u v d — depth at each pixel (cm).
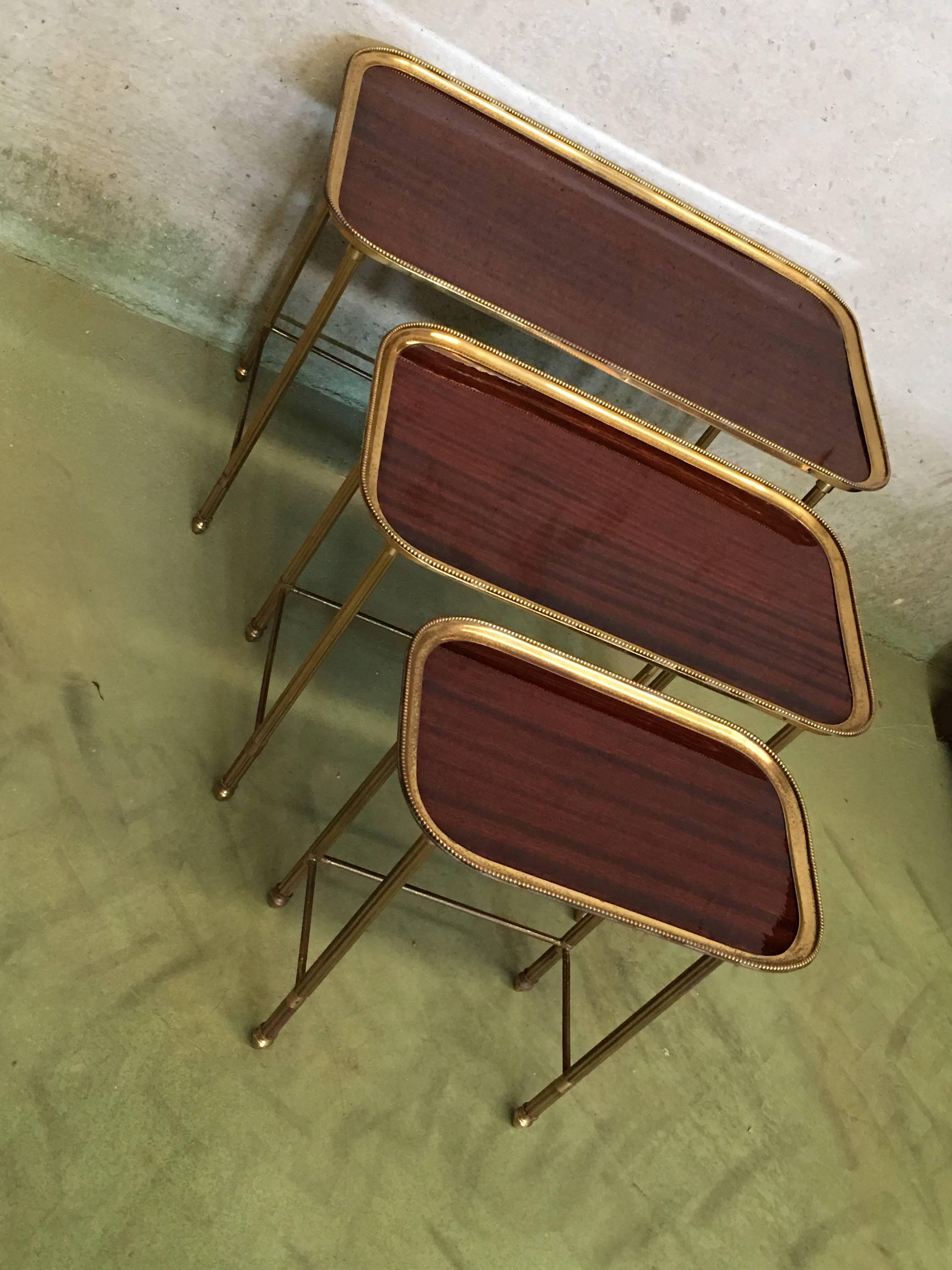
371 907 111
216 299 183
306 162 163
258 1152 122
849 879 201
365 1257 121
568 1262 133
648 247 157
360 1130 129
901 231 170
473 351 138
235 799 146
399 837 157
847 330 170
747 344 156
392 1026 140
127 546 159
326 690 165
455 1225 128
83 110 156
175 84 153
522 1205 134
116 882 130
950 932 205
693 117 158
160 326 185
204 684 153
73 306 176
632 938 169
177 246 175
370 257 146
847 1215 157
